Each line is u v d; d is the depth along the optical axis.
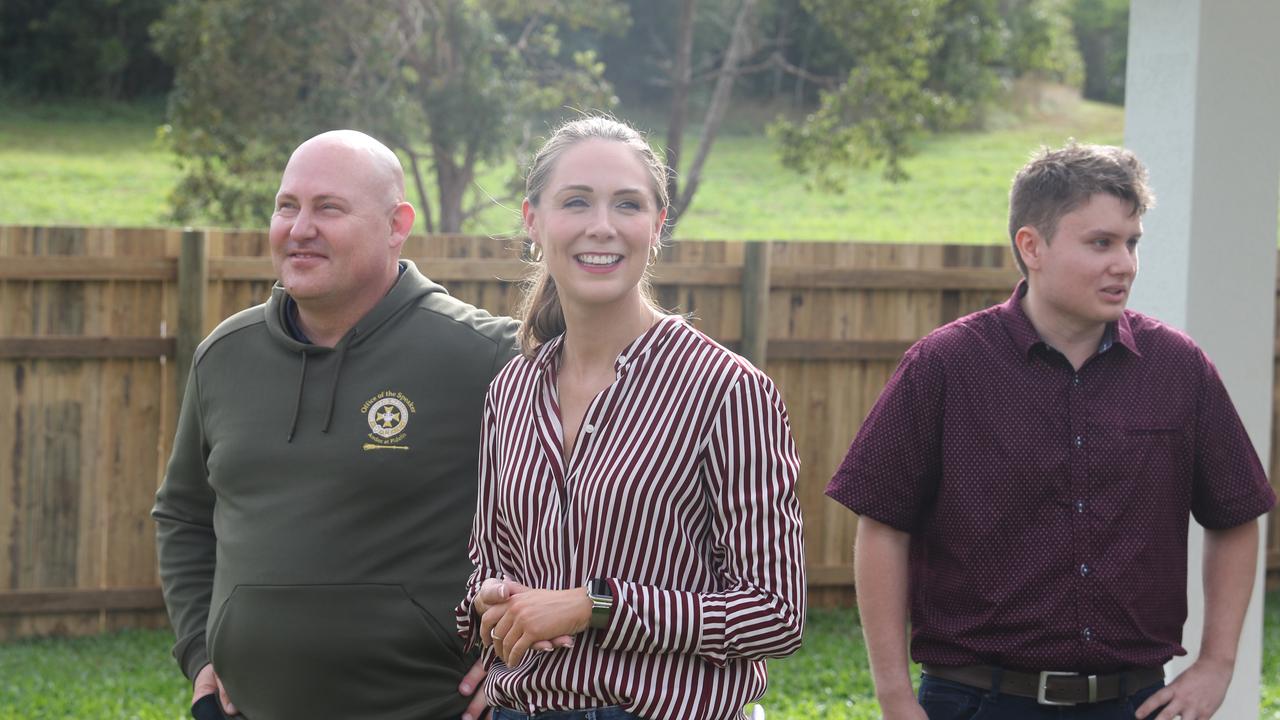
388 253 2.99
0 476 6.59
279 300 3.02
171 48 11.63
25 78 34.47
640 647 2.20
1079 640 2.65
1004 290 7.22
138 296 6.65
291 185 2.90
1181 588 2.76
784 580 2.24
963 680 2.75
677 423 2.27
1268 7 3.92
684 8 12.66
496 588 2.29
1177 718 2.75
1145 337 2.77
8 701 5.70
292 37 10.57
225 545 2.97
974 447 2.73
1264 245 3.97
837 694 5.90
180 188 11.40
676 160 12.52
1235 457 2.79
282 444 2.91
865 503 2.79
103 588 6.72
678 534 2.26
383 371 2.93
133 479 6.75
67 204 21.97
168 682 5.98
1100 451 2.67
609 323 2.37
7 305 6.50
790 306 7.07
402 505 2.89
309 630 2.86
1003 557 2.70
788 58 33.72
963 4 12.16
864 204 25.30
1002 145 32.81
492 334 3.02
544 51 13.86
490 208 15.38
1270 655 6.51
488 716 2.95
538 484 2.35
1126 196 2.63
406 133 11.14
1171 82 3.94
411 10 11.41
